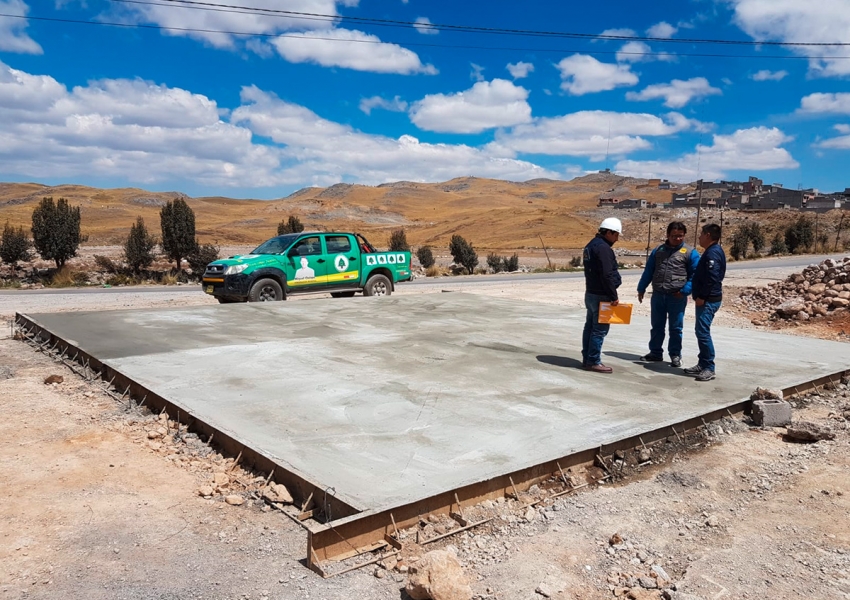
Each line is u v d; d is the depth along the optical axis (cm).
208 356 810
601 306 736
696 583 336
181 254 3494
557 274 3641
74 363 841
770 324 1359
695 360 852
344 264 1582
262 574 344
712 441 579
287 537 387
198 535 388
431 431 536
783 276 2644
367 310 1293
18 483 458
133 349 844
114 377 727
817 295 1484
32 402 662
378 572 344
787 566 355
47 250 3259
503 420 569
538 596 328
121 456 516
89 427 586
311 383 686
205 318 1141
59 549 366
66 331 977
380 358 821
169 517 412
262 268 1428
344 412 585
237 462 496
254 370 739
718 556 368
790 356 896
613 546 382
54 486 455
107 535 385
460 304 1432
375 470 447
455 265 4728
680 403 637
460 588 311
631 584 340
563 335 1020
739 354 906
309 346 891
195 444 539
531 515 420
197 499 440
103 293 2053
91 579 335
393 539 374
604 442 511
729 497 459
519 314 1272
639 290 850
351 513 384
